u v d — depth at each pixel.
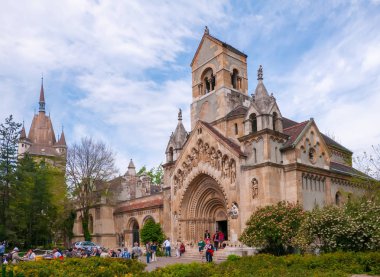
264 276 20.70
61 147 149.50
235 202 43.28
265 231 35.31
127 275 18.38
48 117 164.88
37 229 68.75
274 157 42.28
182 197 51.16
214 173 46.66
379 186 45.25
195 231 50.19
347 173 49.44
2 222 60.09
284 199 41.72
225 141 46.03
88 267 22.34
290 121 59.09
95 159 73.56
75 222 82.38
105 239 73.75
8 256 43.66
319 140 46.75
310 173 43.75
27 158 69.75
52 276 19.44
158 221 63.75
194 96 58.16
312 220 32.53
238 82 55.28
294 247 36.47
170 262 40.97
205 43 57.44
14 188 61.50
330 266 26.12
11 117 64.12
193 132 50.97
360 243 30.36
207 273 20.36
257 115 43.59
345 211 33.22
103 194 74.19
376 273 24.56
